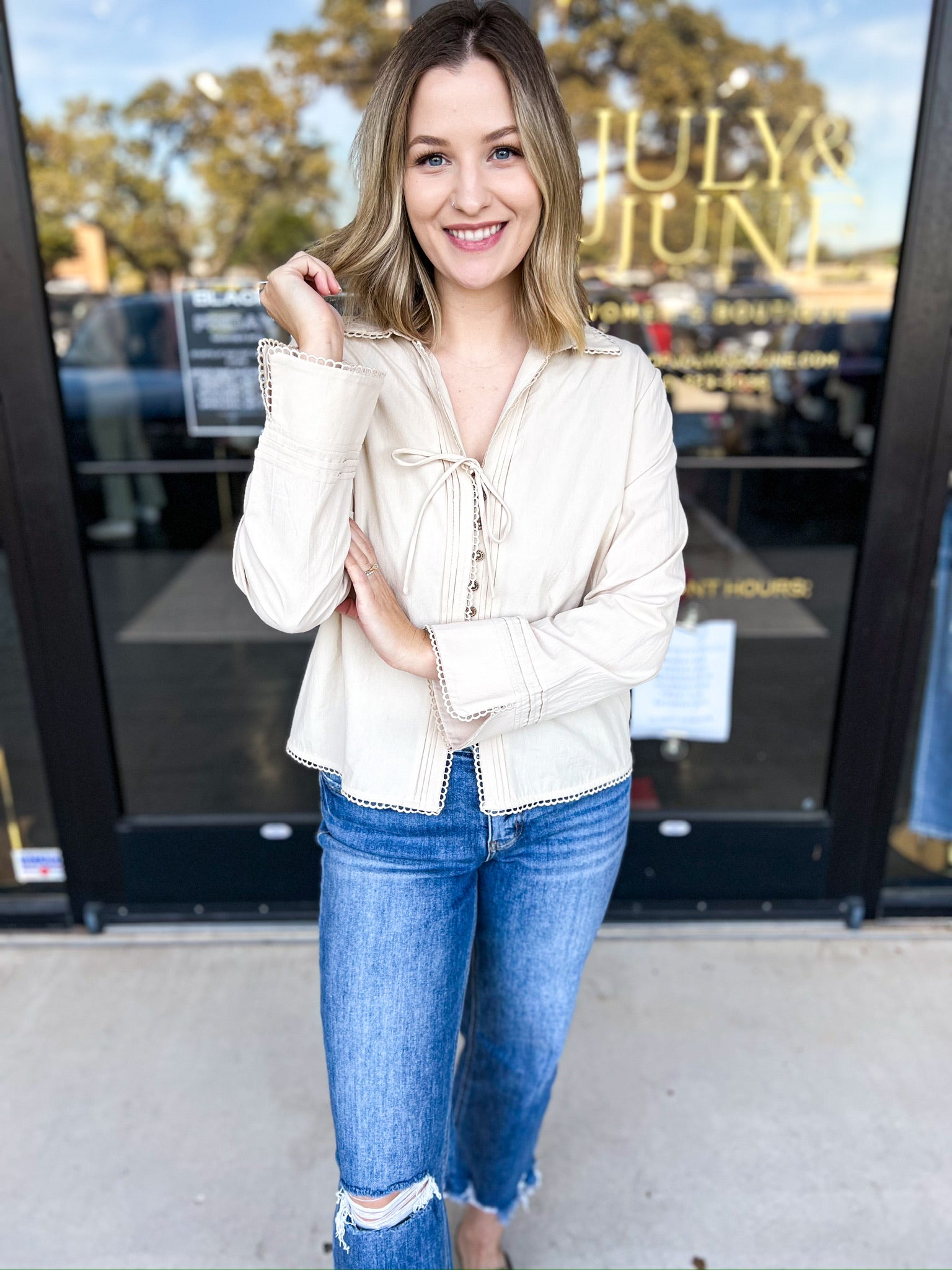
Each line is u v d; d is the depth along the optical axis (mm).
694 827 2346
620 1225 1625
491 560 1106
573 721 1181
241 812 2361
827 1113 1845
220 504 2436
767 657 2318
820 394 2160
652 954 2287
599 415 1133
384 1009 1117
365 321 1136
